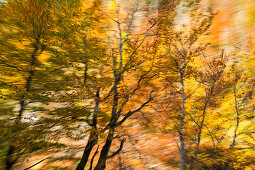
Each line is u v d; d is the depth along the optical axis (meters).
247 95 12.73
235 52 20.31
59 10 12.07
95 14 14.40
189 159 10.12
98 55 12.74
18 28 11.44
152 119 14.86
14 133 9.62
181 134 11.16
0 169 9.45
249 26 24.27
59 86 11.35
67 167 12.96
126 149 14.95
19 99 10.90
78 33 12.58
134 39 14.75
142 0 22.28
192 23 25.98
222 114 12.48
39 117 11.24
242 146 9.66
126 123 15.88
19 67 11.04
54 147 13.68
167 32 13.65
